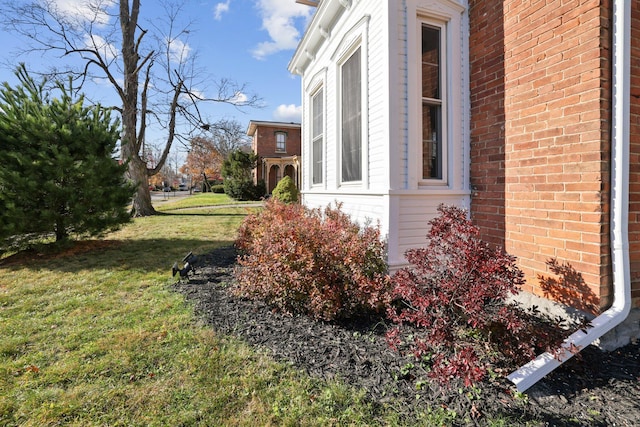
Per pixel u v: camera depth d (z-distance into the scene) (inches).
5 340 117.7
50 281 194.9
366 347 110.4
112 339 117.3
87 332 123.8
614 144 105.8
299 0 272.8
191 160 1524.4
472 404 82.2
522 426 75.1
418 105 158.1
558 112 118.5
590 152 108.1
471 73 160.9
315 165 286.8
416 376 93.7
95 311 145.3
